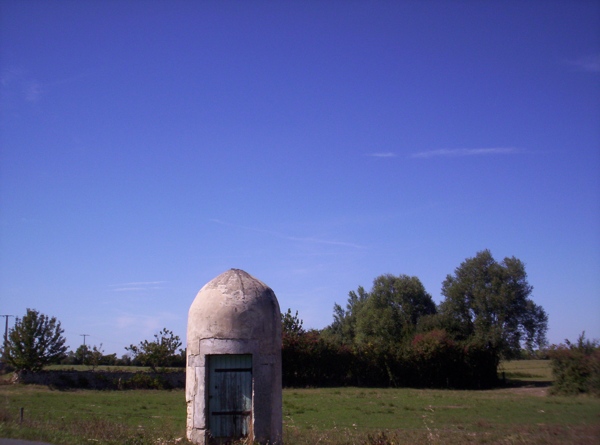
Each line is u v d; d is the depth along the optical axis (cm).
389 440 1631
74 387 4112
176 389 4259
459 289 6625
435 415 2681
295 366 5038
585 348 4141
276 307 1533
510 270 6525
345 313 8838
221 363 1477
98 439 1466
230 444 1415
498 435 1970
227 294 1486
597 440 1836
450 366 5181
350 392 4297
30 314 4344
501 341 6316
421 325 6538
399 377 5178
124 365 6212
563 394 4038
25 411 2366
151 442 1490
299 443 1630
